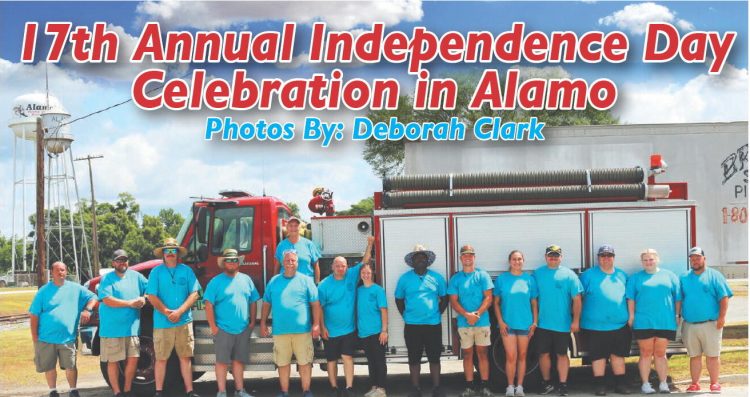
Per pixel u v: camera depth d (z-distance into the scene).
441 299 8.72
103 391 10.52
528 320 8.55
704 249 13.98
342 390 8.72
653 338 8.55
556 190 9.09
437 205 9.14
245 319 8.77
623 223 9.02
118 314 8.85
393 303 9.00
